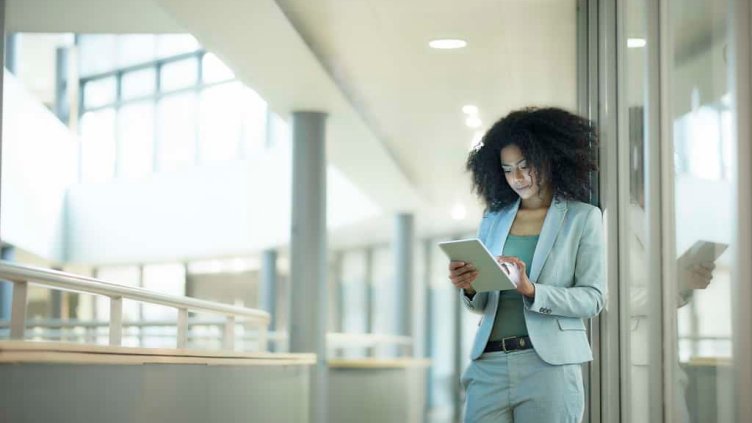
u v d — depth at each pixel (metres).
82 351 3.46
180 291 18.66
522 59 7.41
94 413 3.60
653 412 3.65
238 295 18.48
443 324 22.23
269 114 16.28
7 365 3.01
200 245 16.88
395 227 17.33
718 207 2.73
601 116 4.66
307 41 7.92
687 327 3.21
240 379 5.70
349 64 8.47
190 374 4.74
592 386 4.54
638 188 3.96
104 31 8.60
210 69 17.22
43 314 18.00
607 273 4.42
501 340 3.58
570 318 3.58
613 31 4.60
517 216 3.79
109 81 17.89
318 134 10.48
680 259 3.30
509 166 3.76
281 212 15.77
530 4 6.06
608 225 4.44
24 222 15.95
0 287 16.86
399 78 8.80
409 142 11.67
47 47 17.47
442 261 22.31
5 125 15.09
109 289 4.05
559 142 3.74
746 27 2.44
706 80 2.85
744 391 2.51
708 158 2.84
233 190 16.66
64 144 17.45
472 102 9.33
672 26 3.37
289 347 10.69
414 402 14.01
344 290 21.73
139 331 18.78
